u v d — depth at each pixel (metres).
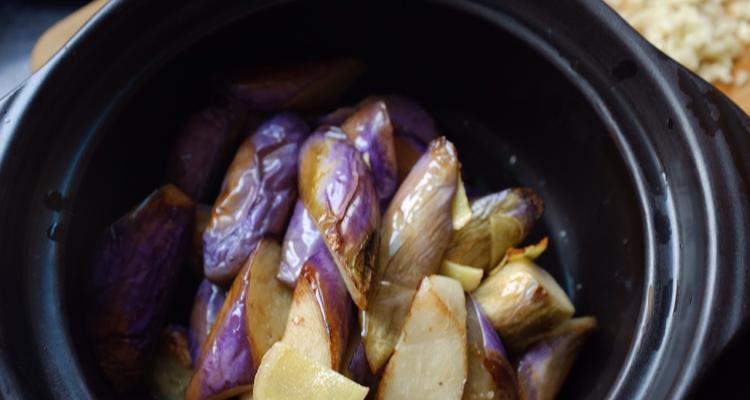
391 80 0.39
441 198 0.33
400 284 0.32
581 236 0.38
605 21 0.31
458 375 0.31
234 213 0.33
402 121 0.36
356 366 0.31
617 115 0.32
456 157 0.33
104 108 0.31
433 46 0.37
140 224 0.33
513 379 0.32
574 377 0.34
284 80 0.36
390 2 0.35
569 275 0.38
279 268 0.33
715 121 0.30
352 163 0.32
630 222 0.33
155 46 0.32
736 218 0.29
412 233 0.32
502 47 0.35
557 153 0.38
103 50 0.31
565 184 0.38
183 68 0.34
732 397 0.34
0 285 0.29
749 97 0.40
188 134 0.35
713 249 0.29
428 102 0.40
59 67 0.30
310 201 0.32
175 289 0.35
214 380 0.31
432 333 0.31
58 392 0.28
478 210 0.34
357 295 0.30
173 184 0.35
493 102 0.38
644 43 0.31
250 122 0.36
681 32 0.41
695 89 0.30
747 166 0.29
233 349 0.31
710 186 0.29
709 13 0.41
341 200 0.32
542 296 0.32
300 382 0.30
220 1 0.33
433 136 0.37
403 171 0.36
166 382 0.34
